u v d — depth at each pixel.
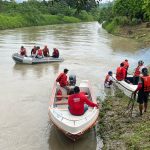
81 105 10.77
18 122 12.34
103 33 56.16
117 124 11.46
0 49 31.89
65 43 38.53
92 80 19.22
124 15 61.22
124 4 60.56
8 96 15.62
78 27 73.94
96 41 41.53
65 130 10.12
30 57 24.22
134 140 9.63
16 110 13.66
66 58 27.25
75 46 35.81
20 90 16.72
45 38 44.06
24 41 39.47
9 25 63.78
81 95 10.77
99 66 23.86
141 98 11.64
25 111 13.55
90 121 10.59
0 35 46.91
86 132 10.84
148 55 30.00
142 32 48.19
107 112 12.93
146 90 11.58
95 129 11.55
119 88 16.80
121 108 13.24
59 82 14.16
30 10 78.56
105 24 73.31
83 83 14.55
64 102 12.33
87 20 112.00
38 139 10.93
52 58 24.97
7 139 10.90
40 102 14.78
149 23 52.75
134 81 16.20
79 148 10.27
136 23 56.59
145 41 40.69
